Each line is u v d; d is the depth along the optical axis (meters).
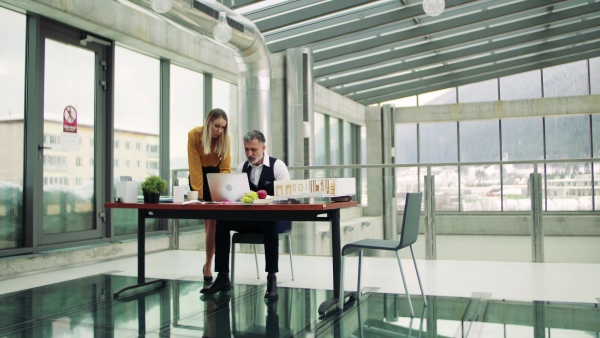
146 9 4.50
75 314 3.11
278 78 8.36
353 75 10.48
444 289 3.72
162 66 6.71
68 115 5.22
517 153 12.87
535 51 10.45
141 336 2.65
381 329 2.73
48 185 4.98
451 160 13.40
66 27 5.20
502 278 4.11
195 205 3.26
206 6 5.02
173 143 6.98
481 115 12.59
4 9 4.58
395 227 5.25
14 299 3.52
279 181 3.24
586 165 4.75
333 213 3.19
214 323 2.89
